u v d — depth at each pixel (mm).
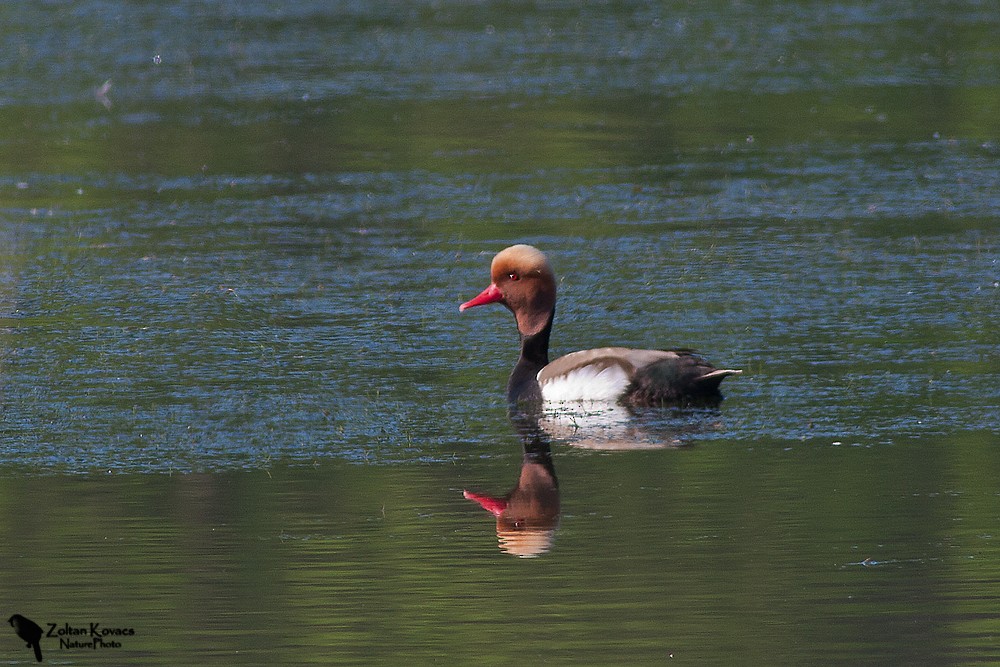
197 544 11500
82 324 18906
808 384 15688
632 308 19156
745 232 22812
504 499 12391
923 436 13836
